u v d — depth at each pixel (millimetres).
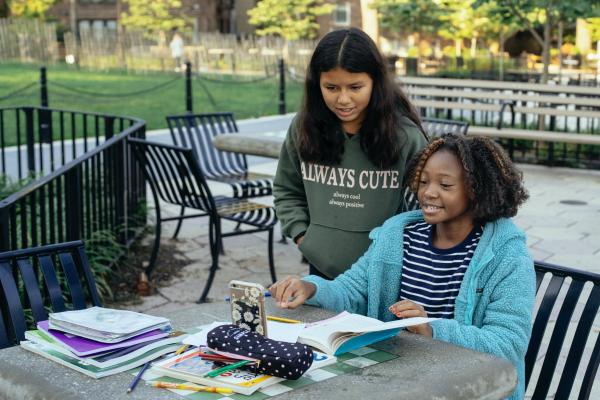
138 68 29156
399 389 1893
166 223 7176
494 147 2463
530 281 2404
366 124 3012
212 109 17516
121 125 7129
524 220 7379
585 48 26188
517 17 12141
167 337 2178
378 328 2111
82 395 1862
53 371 1999
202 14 39031
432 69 21844
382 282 2633
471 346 2297
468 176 2410
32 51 29641
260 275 5848
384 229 2654
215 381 1896
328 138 3078
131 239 6348
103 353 2037
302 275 5871
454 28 25000
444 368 2027
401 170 3088
